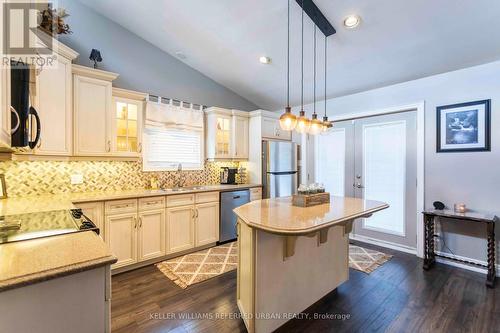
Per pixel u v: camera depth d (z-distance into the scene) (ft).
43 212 5.75
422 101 10.78
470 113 9.60
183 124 12.61
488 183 9.27
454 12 7.30
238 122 14.24
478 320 6.57
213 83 14.35
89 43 10.07
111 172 10.50
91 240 3.92
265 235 5.85
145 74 11.70
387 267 9.90
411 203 11.45
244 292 6.25
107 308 3.27
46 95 7.32
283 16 8.65
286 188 14.21
